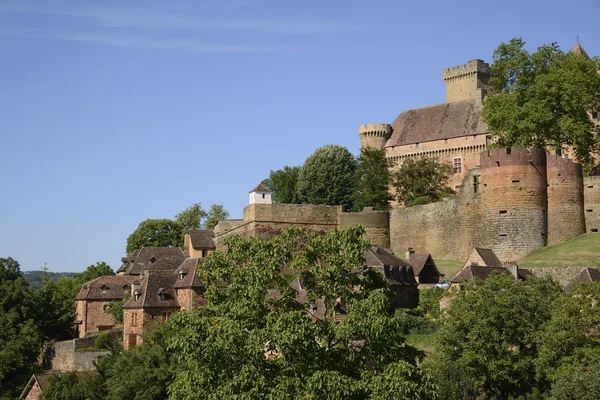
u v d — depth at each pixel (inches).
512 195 3654.0
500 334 2490.2
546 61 4062.5
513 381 2432.3
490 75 5600.4
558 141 3895.2
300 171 5290.4
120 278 4483.3
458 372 2361.0
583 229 3681.1
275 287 2236.7
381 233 4242.1
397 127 5590.6
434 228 4060.0
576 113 3853.3
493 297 2517.2
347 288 1860.2
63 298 4606.3
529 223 3627.0
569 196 3666.3
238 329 1706.4
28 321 3927.2
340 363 1760.6
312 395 1605.6
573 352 2303.2
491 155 3720.5
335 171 5142.7
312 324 1717.5
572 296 2571.4
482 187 3762.3
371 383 1664.6
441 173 4803.2
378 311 1733.5
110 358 3147.1
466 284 2748.5
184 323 1779.0
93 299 4333.2
